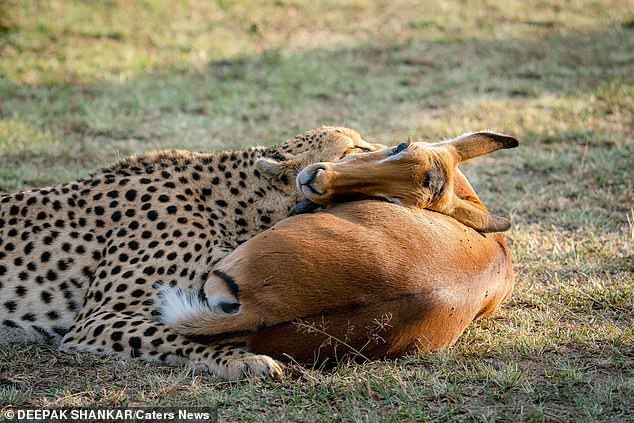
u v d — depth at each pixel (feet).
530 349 26.35
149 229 27.68
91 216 28.43
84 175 43.75
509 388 23.68
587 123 54.34
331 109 58.08
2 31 70.23
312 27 79.46
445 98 60.64
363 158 27.48
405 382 23.54
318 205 27.58
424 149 27.58
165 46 70.95
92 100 57.36
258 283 23.27
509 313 29.50
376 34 78.02
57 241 28.04
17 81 60.64
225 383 23.70
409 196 26.89
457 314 25.25
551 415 22.26
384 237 24.34
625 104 57.72
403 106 58.75
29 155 46.91
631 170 45.98
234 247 28.27
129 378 24.17
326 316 23.27
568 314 29.48
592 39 74.95
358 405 22.56
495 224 27.99
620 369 25.21
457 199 28.37
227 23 78.69
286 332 23.43
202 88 61.46
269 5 83.92
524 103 58.54
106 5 78.59
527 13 84.53
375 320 23.50
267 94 61.00
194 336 24.34
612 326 27.99
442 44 74.74
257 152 29.84
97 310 26.55
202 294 25.12
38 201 28.84
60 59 65.98
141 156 30.17
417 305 23.93
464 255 25.82
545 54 70.95
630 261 34.19
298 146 29.68
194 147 49.03
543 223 39.52
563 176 45.93
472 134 29.50
